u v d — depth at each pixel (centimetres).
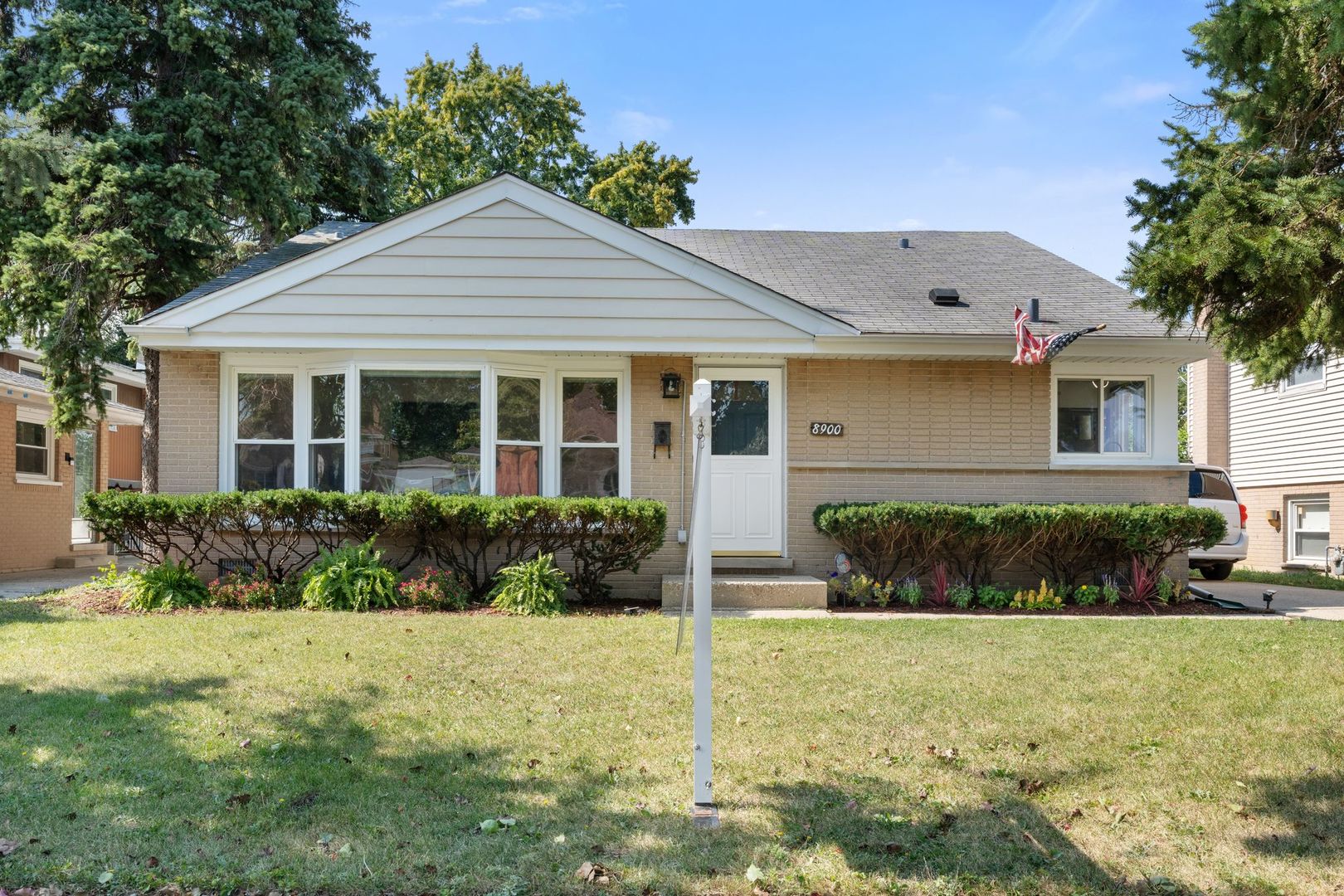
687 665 725
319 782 482
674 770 505
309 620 889
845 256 1409
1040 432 1157
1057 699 636
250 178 1411
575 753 529
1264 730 570
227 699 620
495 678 682
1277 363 747
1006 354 1107
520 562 1012
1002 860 405
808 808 456
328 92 1462
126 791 465
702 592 456
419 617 915
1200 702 626
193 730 557
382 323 1068
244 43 1456
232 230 1816
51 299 1282
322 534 1074
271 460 1116
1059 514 1041
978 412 1158
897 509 1040
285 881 378
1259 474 2045
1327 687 658
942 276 1314
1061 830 438
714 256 1384
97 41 1341
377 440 1087
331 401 1105
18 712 588
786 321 1085
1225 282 575
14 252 1285
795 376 1152
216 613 941
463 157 2814
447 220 1076
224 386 1115
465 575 1053
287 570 1078
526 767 507
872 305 1177
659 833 426
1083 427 1180
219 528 1031
